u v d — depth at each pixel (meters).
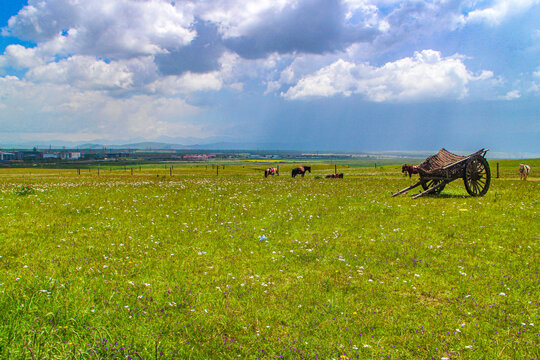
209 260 8.86
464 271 8.09
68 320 5.23
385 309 6.30
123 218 13.36
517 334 5.40
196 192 21.25
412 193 22.17
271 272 8.12
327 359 4.74
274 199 18.48
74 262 8.24
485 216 13.77
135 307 6.00
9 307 5.43
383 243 10.37
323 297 6.74
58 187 24.09
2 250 8.96
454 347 5.08
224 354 4.79
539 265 8.29
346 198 19.03
